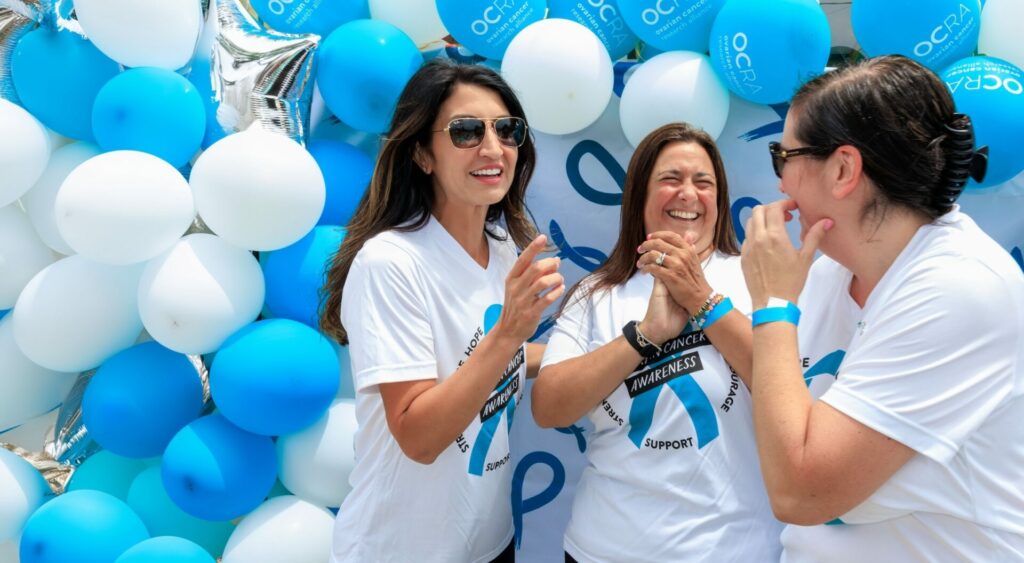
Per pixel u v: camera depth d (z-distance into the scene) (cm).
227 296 224
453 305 184
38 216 245
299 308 237
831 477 128
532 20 248
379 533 184
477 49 250
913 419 126
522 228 213
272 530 230
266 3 252
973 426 126
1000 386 126
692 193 209
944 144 134
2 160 223
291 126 243
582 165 264
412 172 192
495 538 194
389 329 173
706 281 192
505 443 196
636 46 273
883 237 139
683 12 239
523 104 239
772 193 258
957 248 131
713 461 187
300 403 223
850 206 140
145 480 246
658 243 188
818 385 170
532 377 231
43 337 227
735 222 262
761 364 141
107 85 236
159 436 234
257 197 218
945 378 125
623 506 190
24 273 244
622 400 195
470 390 164
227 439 228
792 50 227
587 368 191
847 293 167
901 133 132
